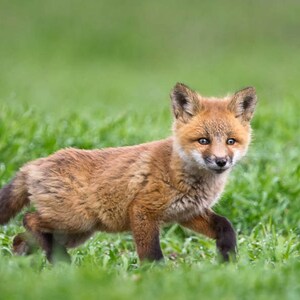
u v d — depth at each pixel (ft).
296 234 47.70
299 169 53.78
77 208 40.11
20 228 45.98
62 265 36.60
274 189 51.03
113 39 168.55
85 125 61.31
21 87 120.78
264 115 69.51
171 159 39.37
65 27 173.37
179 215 40.22
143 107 82.48
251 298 30.35
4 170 51.37
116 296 29.30
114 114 72.02
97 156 41.01
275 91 108.06
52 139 55.62
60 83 127.13
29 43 163.22
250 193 50.85
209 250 44.21
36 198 40.70
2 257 36.76
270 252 41.01
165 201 39.22
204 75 140.36
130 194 39.32
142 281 32.19
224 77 136.98
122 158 40.29
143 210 39.11
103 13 182.50
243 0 192.85
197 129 39.65
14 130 56.80
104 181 39.78
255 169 54.60
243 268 35.65
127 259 39.58
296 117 69.77
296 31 176.86
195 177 39.58
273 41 172.04
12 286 30.66
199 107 40.50
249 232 48.60
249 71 143.54
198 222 40.78
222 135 39.63
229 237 39.86
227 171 40.88
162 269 36.52
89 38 167.94
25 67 143.64
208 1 192.65
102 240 45.47
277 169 55.67
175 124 40.78
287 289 31.68
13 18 176.35
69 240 42.11
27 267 34.76
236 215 49.49
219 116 40.11
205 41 171.42
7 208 42.11
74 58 156.87
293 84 122.31
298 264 35.55
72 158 40.81
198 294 30.45
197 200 40.04
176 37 172.76
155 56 161.48
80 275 32.30
